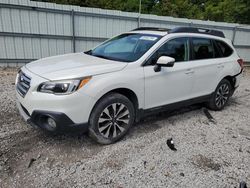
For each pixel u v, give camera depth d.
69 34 9.84
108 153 3.37
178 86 4.26
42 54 9.59
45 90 3.06
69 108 3.05
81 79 3.11
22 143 3.49
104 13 10.23
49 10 9.19
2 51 8.89
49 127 3.20
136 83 3.60
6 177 2.79
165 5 29.80
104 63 3.59
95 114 3.30
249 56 14.85
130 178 2.90
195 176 3.00
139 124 4.38
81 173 2.94
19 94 3.41
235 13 17.00
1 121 4.16
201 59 4.71
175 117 4.84
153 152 3.47
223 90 5.35
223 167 3.23
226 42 5.39
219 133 4.25
